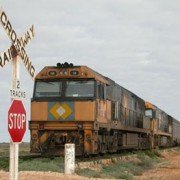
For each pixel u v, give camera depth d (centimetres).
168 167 2909
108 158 2675
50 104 2434
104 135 2686
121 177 2012
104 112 2623
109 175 2025
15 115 718
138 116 4094
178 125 8462
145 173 2502
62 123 2402
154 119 5000
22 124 735
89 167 2164
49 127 2416
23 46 759
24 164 1938
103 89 2609
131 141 3747
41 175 1540
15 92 721
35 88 2481
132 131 3712
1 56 682
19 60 741
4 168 1988
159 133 5475
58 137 2416
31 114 2456
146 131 4566
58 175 1619
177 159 4197
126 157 3061
